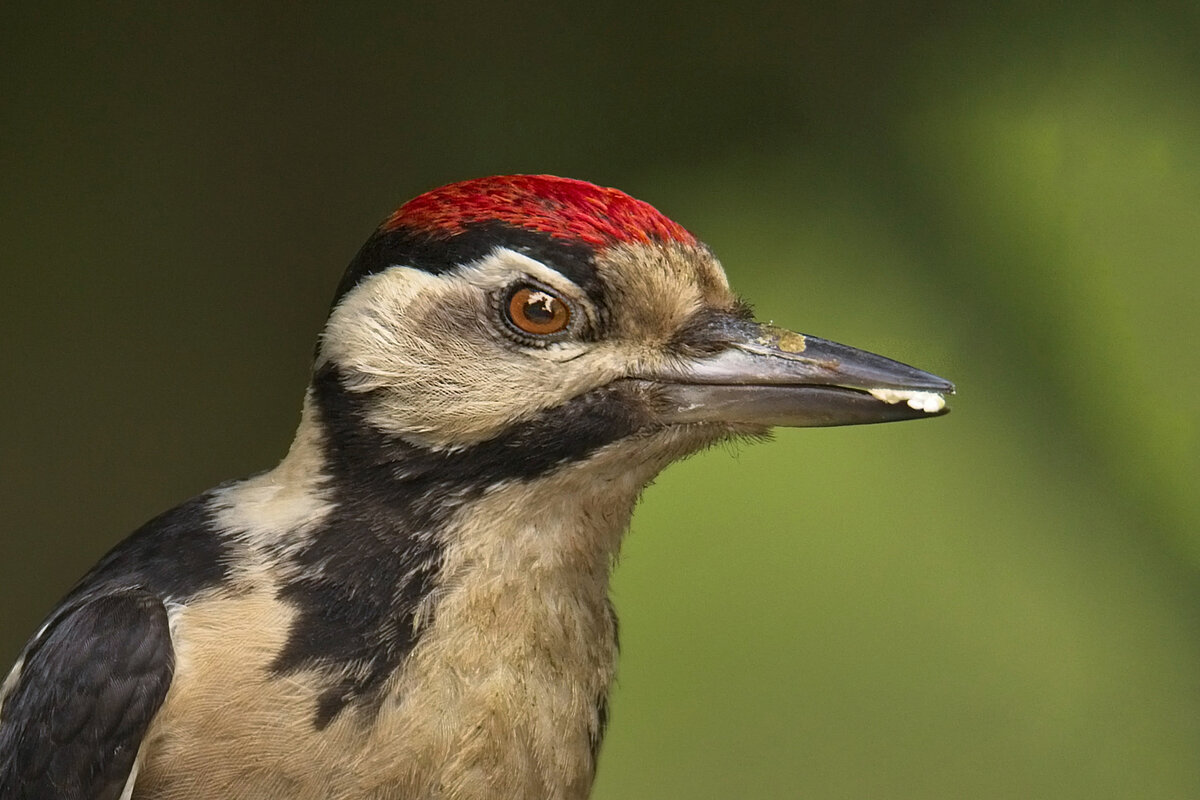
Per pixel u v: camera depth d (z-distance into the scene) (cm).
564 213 554
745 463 1070
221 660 518
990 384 1070
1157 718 1061
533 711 546
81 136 1135
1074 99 1062
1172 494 1067
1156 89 1062
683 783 1041
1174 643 1065
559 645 558
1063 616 1064
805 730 1050
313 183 1133
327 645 524
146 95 1138
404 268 550
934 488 1070
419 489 544
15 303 1129
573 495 561
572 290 548
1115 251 1065
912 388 572
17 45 1130
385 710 521
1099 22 1060
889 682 1061
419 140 1123
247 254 1139
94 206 1135
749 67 1081
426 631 533
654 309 561
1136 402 1070
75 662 525
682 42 1090
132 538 577
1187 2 1056
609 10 1097
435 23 1120
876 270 1066
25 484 1128
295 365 1140
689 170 1085
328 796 517
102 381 1138
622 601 1059
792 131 1073
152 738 518
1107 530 1070
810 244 1069
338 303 562
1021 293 1071
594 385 555
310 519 544
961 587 1065
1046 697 1065
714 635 1058
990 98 1073
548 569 555
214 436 1142
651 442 566
